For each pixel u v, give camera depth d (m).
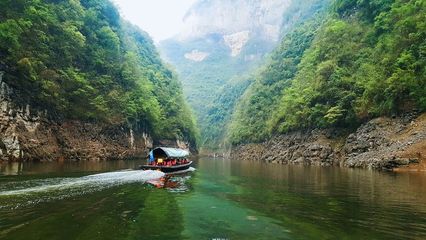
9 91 36.22
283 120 77.44
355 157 44.62
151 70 93.56
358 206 15.07
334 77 57.53
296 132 68.62
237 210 14.16
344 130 54.19
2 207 12.92
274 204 15.54
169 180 24.52
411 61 43.16
